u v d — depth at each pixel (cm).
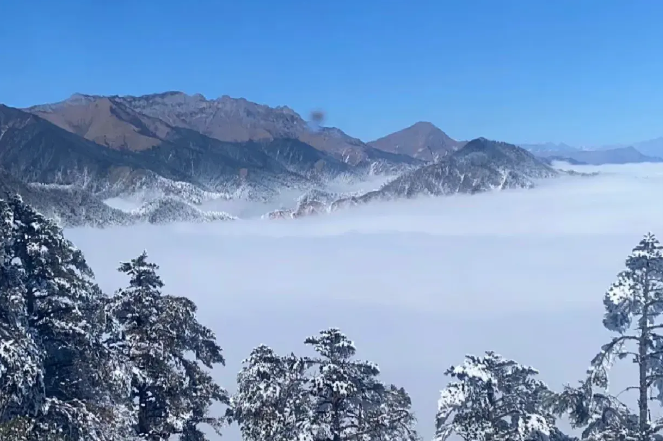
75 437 1282
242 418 1455
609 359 1284
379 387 1421
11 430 1141
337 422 1326
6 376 1121
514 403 1318
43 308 1421
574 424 1307
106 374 1424
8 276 1295
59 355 1461
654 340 1286
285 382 1361
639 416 1304
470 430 1238
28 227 1381
